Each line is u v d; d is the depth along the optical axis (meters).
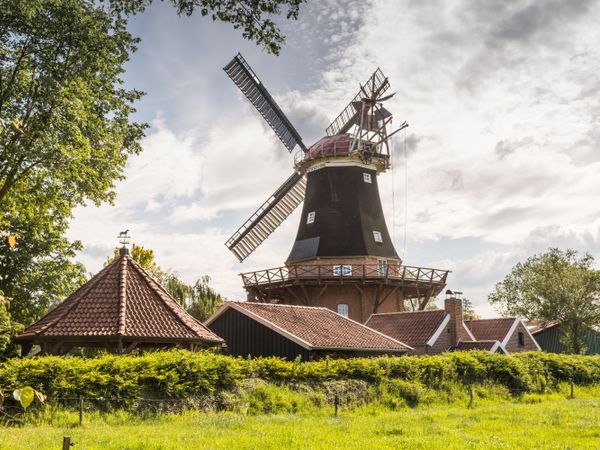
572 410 20.72
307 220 41.00
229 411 18.20
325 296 38.22
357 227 39.53
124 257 23.66
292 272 38.88
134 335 20.08
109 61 24.66
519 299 52.94
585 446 13.27
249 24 10.23
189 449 11.86
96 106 25.83
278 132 44.41
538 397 26.62
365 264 37.72
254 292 39.78
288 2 10.10
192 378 18.39
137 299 21.95
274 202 43.75
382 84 42.56
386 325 35.88
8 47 23.27
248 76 43.41
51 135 22.78
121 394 16.91
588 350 52.97
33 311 30.20
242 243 42.38
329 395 20.62
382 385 22.33
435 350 33.22
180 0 10.20
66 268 31.19
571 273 49.38
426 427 15.78
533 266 51.53
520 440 14.01
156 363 17.91
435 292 39.84
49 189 24.52
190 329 21.56
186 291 41.66
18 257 29.12
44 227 26.67
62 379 16.08
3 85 23.33
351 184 40.78
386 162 42.53
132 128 27.31
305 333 26.55
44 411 15.39
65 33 23.05
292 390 20.25
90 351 30.84
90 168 23.91
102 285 22.17
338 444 12.94
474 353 27.80
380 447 12.62
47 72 22.70
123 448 11.93
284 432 14.37
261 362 20.55
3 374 15.46
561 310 49.06
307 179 42.81
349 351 27.17
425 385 23.94
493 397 25.48
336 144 41.56
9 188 23.14
